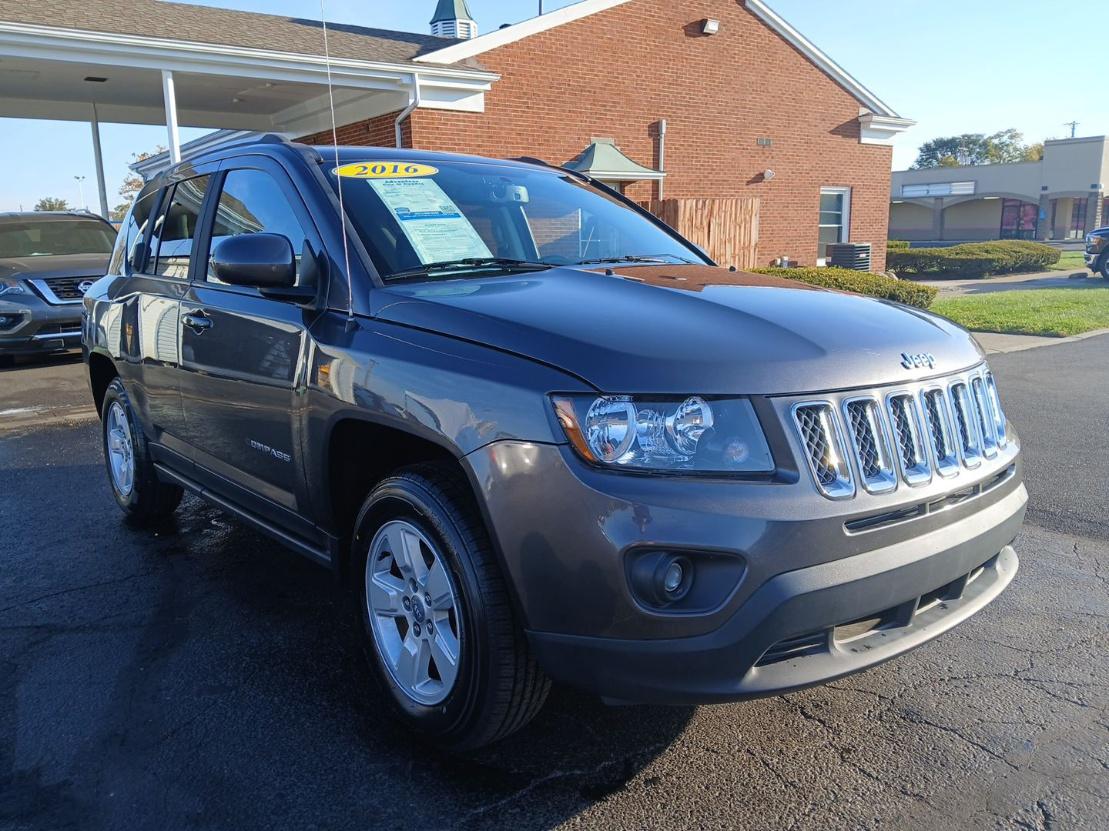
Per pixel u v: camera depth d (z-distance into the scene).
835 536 2.34
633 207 4.46
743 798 2.61
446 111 14.50
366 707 3.12
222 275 3.20
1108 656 3.49
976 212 64.38
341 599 4.04
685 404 2.31
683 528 2.22
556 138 15.95
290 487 3.37
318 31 15.02
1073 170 57.38
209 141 20.34
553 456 2.32
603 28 16.27
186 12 13.81
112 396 5.00
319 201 3.33
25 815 2.51
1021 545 4.72
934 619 2.67
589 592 2.29
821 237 21.00
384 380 2.76
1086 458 6.36
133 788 2.64
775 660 2.37
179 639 3.63
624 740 2.92
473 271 3.32
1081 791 2.63
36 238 11.59
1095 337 12.88
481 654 2.52
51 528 5.04
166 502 4.91
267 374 3.34
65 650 3.54
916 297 15.74
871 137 21.08
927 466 2.61
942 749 2.86
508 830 2.47
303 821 2.50
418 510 2.67
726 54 18.14
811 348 2.53
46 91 14.59
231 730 2.96
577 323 2.57
